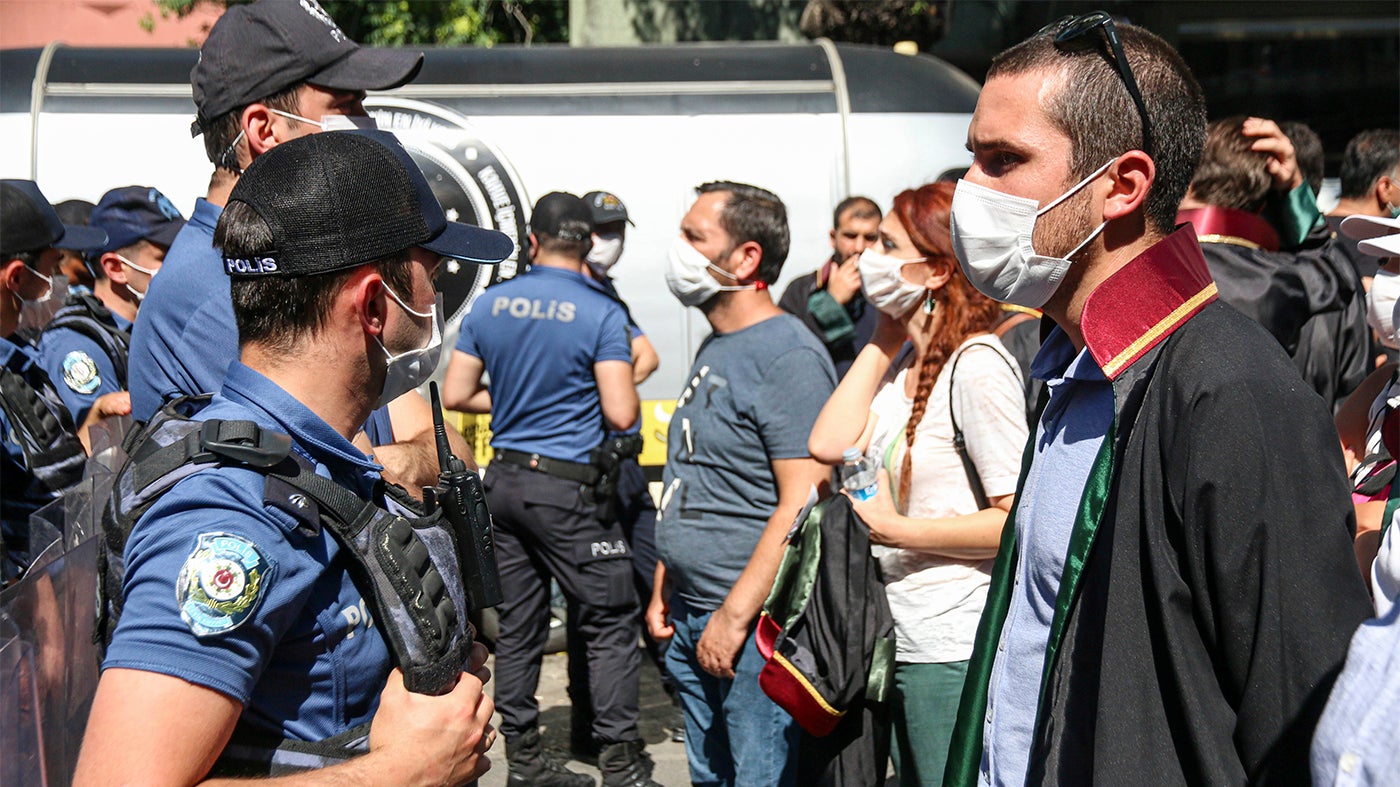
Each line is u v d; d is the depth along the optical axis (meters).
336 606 1.36
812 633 2.52
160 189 5.75
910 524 2.46
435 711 1.39
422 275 1.50
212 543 1.25
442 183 5.86
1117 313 1.48
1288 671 1.31
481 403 4.45
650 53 6.22
